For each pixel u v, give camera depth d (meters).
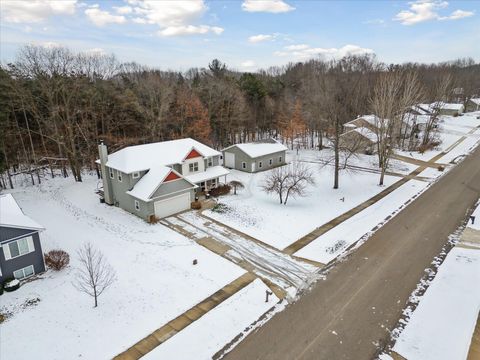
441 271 20.12
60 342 15.02
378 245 23.44
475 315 16.36
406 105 41.81
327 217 28.42
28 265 19.70
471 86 108.88
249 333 15.45
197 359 14.02
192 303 17.55
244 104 57.56
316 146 59.88
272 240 24.30
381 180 36.78
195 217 28.22
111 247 23.33
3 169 34.97
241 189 35.78
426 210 29.38
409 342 14.80
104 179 31.05
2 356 14.27
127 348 14.62
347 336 15.17
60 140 40.12
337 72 81.94
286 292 18.42
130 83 55.38
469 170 41.34
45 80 37.88
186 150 32.81
